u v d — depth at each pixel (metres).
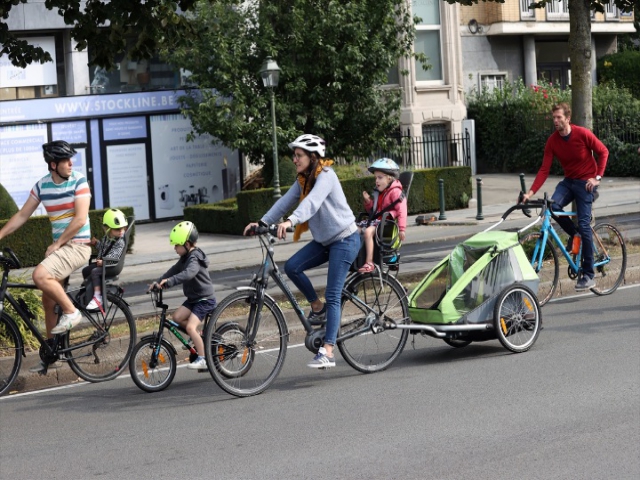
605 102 31.83
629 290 11.37
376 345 8.22
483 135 34.50
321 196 7.45
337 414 6.80
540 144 32.91
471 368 8.01
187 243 7.95
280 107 25.08
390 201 8.94
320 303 7.91
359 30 25.17
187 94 26.44
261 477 5.48
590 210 10.61
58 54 26.91
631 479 5.17
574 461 5.49
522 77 36.41
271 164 26.19
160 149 27.73
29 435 6.83
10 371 8.16
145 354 8.02
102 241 8.75
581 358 8.06
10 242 20.78
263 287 7.68
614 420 6.25
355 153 26.84
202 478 5.54
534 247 10.52
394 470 5.46
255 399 7.46
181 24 12.83
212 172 28.39
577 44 13.15
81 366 8.54
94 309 8.52
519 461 5.53
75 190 8.21
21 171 26.23
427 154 31.97
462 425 6.31
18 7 25.95
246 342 7.59
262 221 7.38
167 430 6.68
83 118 26.80
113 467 5.88
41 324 9.70
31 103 26.19
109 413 7.36
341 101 26.11
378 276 8.22
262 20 25.17
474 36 35.31
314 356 8.52
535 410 6.58
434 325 8.32
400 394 7.28
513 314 8.48
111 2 11.92
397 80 31.39
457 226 22.36
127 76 27.58
